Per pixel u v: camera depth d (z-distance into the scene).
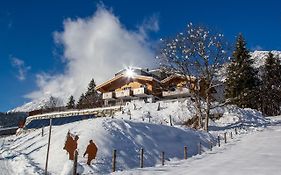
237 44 67.94
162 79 72.56
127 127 31.16
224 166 20.31
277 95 76.94
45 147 29.17
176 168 21.72
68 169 19.28
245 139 35.94
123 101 70.00
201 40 44.78
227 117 49.12
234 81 65.44
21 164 24.55
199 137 36.28
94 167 23.11
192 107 50.72
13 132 68.00
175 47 45.47
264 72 80.25
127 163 25.31
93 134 28.23
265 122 50.03
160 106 52.44
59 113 66.25
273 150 26.20
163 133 33.12
